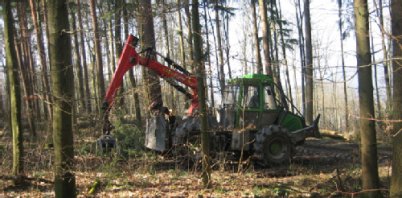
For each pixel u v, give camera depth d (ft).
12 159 30.60
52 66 13.60
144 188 26.89
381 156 39.63
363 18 20.29
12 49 26.86
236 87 36.70
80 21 56.24
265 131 36.04
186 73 36.27
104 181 27.43
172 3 25.16
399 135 18.20
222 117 36.91
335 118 92.58
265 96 38.04
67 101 13.65
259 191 26.17
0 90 84.23
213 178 29.17
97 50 60.70
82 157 28.22
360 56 20.65
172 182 28.45
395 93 18.35
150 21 36.29
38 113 52.95
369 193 21.49
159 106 34.99
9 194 25.55
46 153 31.73
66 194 13.87
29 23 70.90
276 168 35.01
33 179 27.40
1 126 59.36
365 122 21.18
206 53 25.58
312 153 45.16
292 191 26.25
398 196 18.19
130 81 38.73
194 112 34.78
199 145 32.86
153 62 35.32
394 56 18.08
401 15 17.78
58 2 13.39
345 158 40.47
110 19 38.91
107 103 30.91
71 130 13.91
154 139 35.22
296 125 39.45
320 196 25.26
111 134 30.94
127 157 32.60
